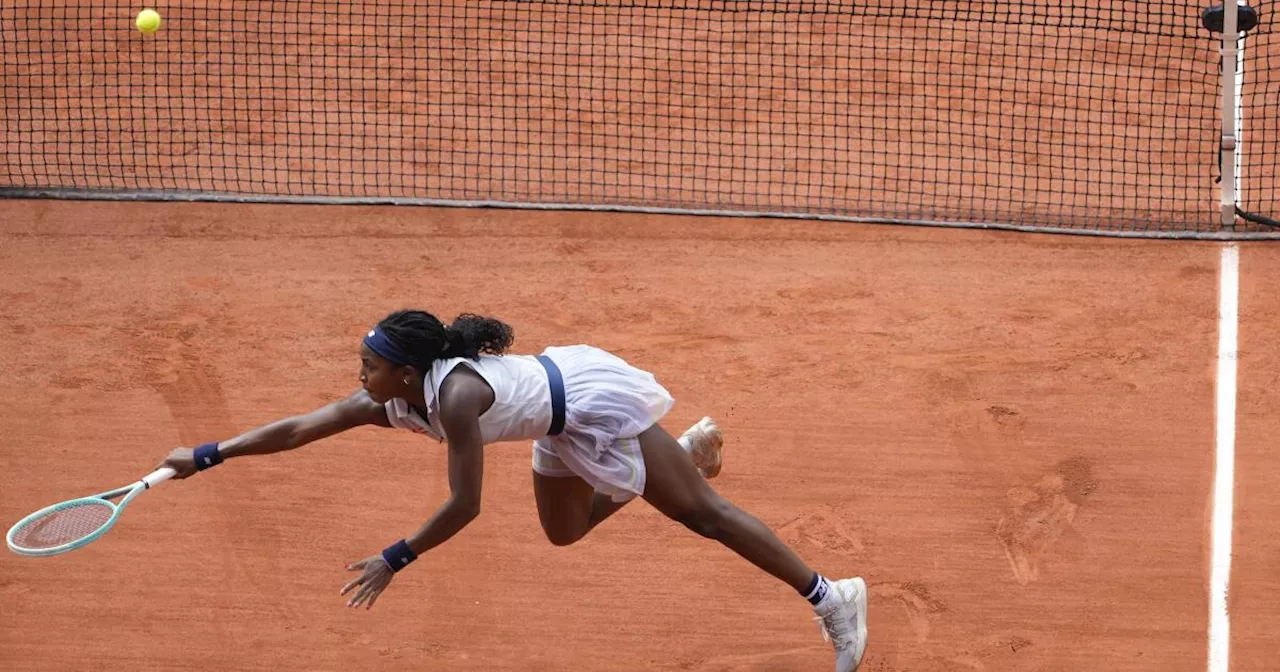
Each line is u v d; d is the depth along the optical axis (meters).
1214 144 24.38
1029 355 18.64
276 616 15.00
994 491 16.31
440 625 14.89
